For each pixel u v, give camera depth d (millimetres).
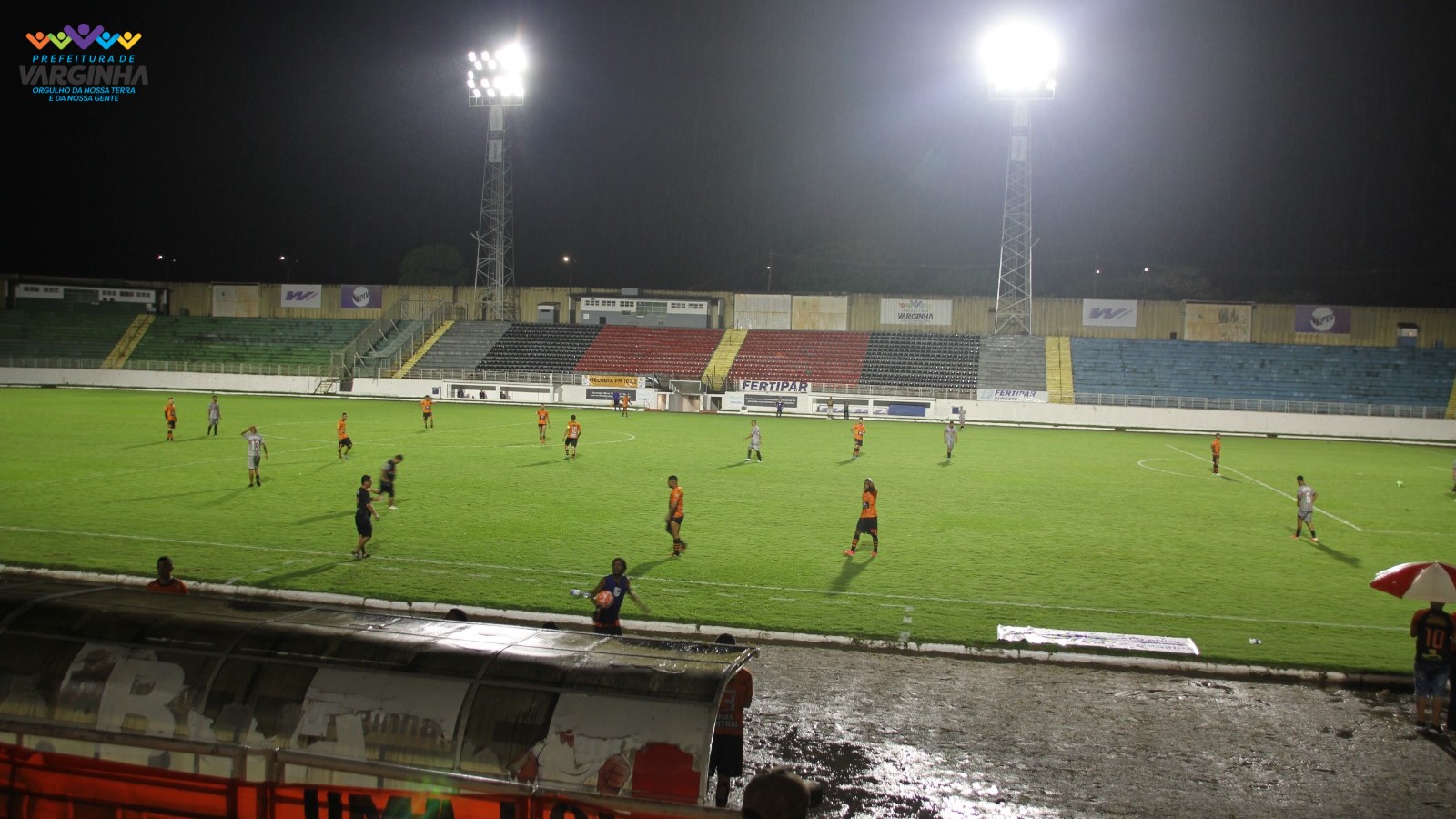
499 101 74938
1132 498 26844
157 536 18016
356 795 6496
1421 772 9062
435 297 81125
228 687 7230
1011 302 70312
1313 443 49875
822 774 8812
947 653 12344
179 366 70688
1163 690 11219
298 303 82188
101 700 7262
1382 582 10328
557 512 22000
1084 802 8336
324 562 16312
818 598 14812
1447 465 39062
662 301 76062
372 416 49688
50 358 71250
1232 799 8430
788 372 67500
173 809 5750
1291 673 11672
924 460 35500
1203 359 64375
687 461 33156
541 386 64125
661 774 6590
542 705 6953
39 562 15594
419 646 7512
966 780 8719
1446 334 65188
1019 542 19781
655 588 15172
